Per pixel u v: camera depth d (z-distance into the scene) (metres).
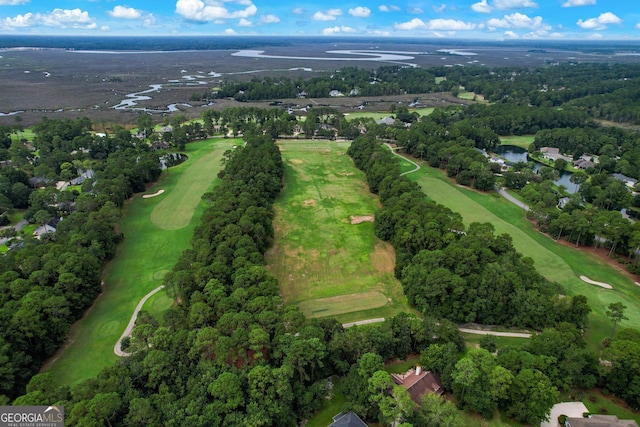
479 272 87.19
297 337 66.25
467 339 78.44
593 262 106.44
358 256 108.44
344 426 55.91
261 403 57.06
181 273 81.19
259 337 63.59
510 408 59.84
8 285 76.50
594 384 65.81
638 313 87.00
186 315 77.75
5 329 66.88
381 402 56.03
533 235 120.44
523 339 78.94
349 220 129.50
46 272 81.50
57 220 121.62
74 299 80.25
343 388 63.25
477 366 62.28
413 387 61.78
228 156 173.25
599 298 91.75
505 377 59.44
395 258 107.06
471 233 100.25
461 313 81.62
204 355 64.44
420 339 71.62
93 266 88.69
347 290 94.00
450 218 107.31
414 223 104.00
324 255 108.62
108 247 102.62
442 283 82.12
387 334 70.00
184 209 133.62
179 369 62.28
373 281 97.69
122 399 55.69
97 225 102.06
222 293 75.88
